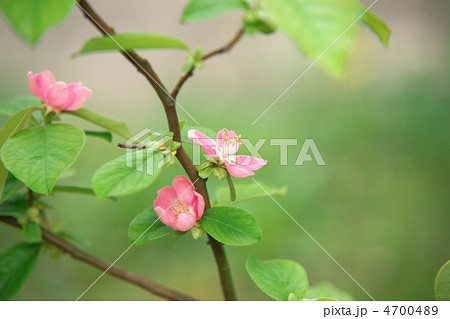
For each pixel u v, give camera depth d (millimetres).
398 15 1670
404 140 1207
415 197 1111
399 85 1321
